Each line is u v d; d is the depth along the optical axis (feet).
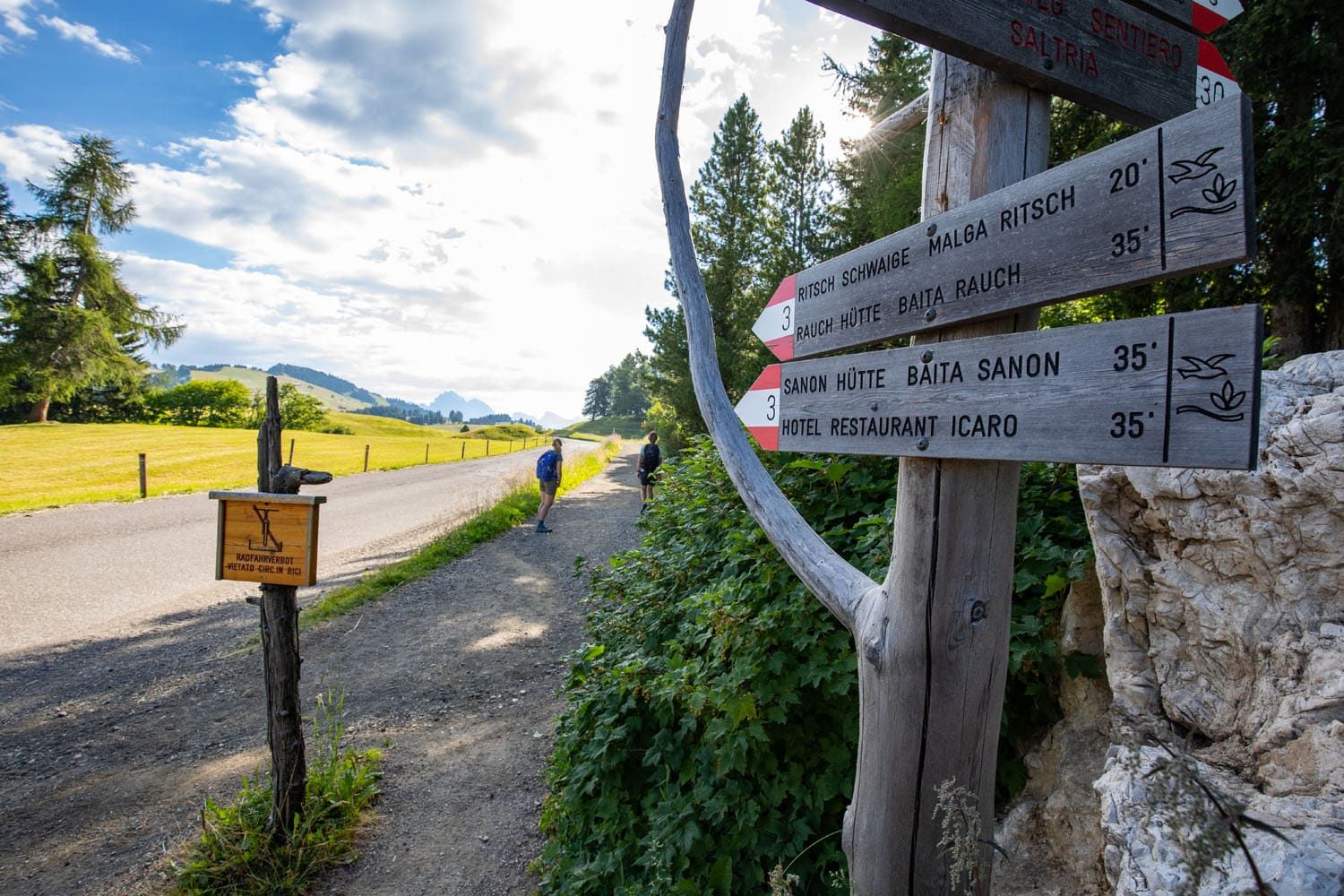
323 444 118.52
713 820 8.02
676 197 7.34
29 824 11.80
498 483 66.13
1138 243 3.25
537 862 10.58
